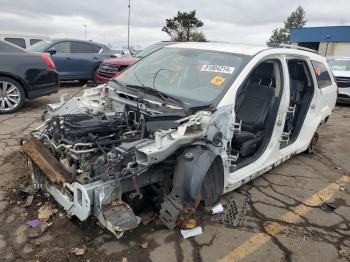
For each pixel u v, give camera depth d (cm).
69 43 1177
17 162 446
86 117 359
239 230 341
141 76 437
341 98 1133
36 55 765
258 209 385
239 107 448
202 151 318
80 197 283
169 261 290
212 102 348
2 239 302
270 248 319
